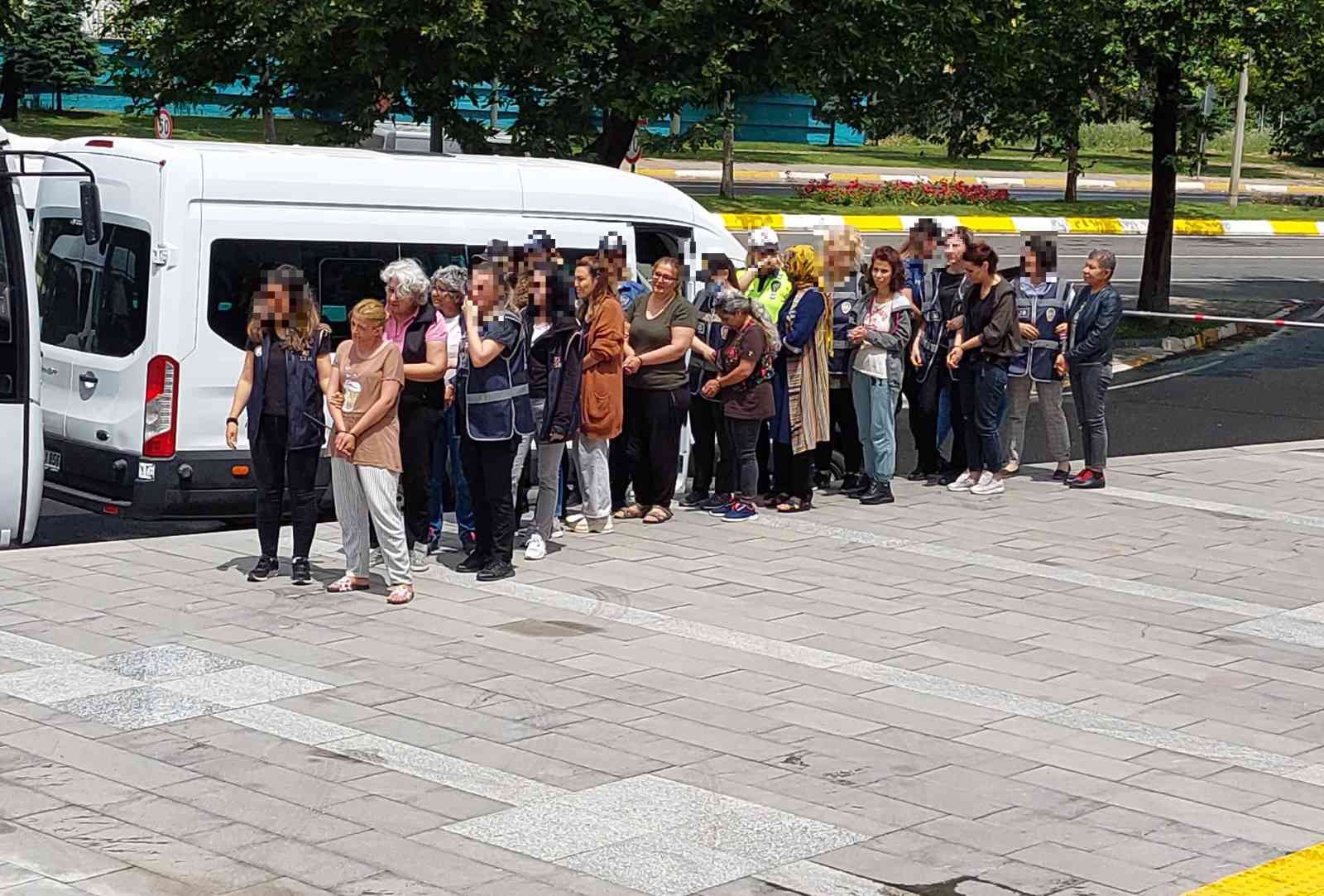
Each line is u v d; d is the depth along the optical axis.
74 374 12.20
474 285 10.40
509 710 8.28
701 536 12.16
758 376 12.45
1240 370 22.42
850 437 13.60
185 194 11.64
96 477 12.04
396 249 12.46
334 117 18.44
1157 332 24.73
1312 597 10.99
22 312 11.09
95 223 10.62
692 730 8.06
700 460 13.02
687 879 6.32
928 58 18.48
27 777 7.22
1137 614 10.45
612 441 12.63
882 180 46.69
